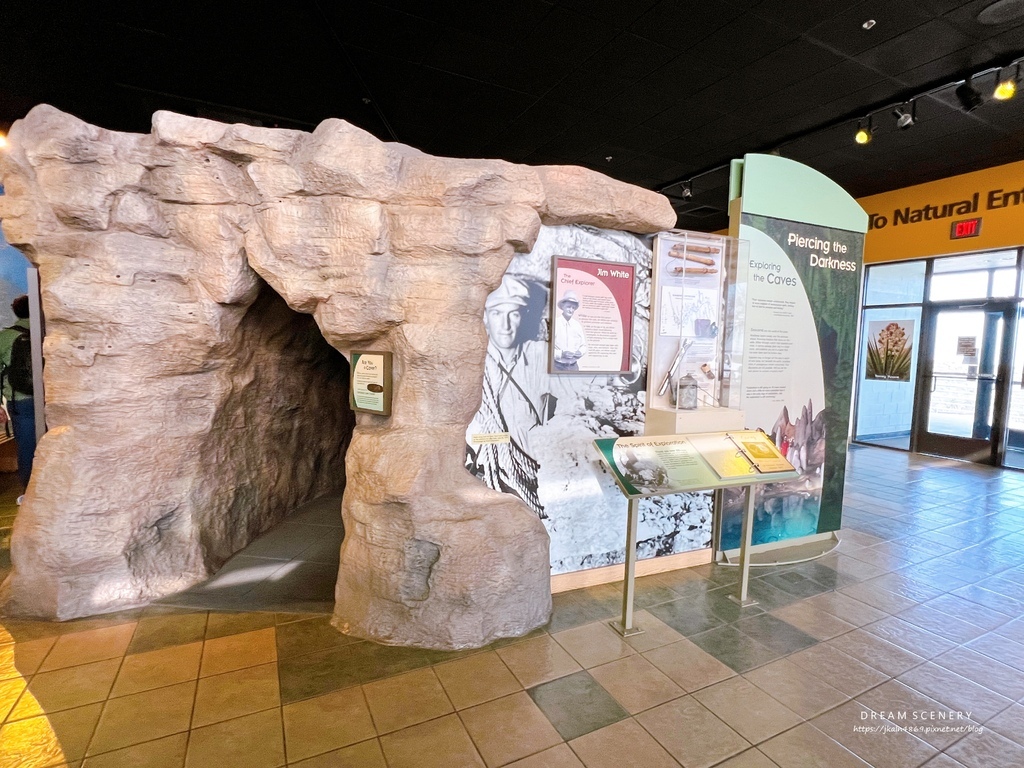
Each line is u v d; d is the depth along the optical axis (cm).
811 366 399
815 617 303
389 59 485
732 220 368
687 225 1138
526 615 278
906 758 199
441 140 681
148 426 295
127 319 279
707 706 225
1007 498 558
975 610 314
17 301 446
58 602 279
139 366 288
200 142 261
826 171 740
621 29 438
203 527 335
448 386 264
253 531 387
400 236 256
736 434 320
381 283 257
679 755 198
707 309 349
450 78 520
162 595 306
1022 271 680
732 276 355
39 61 470
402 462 260
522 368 297
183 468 315
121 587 292
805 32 437
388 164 254
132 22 418
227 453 354
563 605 309
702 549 376
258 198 266
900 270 822
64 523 278
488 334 284
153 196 277
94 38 437
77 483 280
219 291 283
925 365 793
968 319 740
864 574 364
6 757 190
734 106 575
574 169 290
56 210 266
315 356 446
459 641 261
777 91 540
